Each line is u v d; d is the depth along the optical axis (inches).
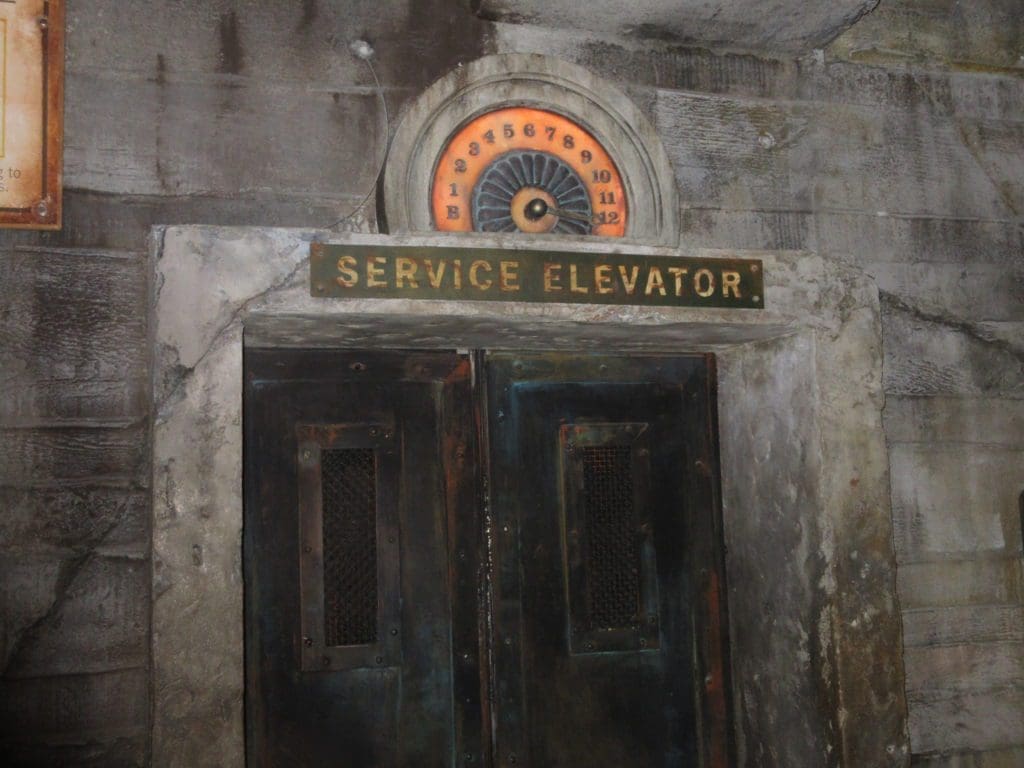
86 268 93.1
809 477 107.9
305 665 104.6
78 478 91.2
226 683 87.2
